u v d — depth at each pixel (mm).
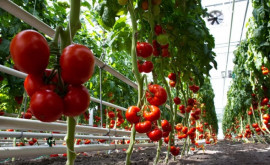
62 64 595
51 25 3660
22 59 567
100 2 2098
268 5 3672
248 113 7609
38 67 601
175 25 2426
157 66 2920
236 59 6738
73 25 681
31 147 2240
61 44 666
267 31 3811
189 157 3857
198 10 2479
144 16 2156
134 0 2271
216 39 12289
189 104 3215
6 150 1956
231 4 9195
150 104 1555
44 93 607
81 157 4371
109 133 3244
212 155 4184
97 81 5027
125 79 2969
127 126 6660
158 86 1563
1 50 2531
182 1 2281
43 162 3695
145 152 5324
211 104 9969
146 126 1464
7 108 3977
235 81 8070
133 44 1629
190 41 2600
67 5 3557
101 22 2180
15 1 2877
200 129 6688
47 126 1985
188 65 2910
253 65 5062
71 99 633
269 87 5438
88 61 605
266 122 6031
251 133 8141
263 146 6293
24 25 2979
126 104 5824
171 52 2746
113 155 4723
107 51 4762
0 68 1733
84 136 3498
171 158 3852
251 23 4648
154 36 2430
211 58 2711
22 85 3094
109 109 5539
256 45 4098
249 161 3363
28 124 1742
